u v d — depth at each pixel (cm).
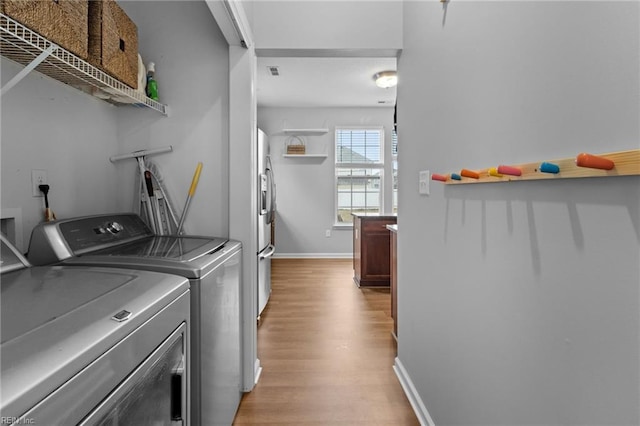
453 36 127
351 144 582
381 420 164
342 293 372
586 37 65
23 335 57
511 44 90
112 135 184
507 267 92
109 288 85
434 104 147
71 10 113
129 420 71
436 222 145
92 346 57
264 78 425
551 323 75
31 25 95
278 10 192
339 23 193
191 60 189
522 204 85
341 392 187
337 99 521
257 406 174
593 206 64
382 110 577
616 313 59
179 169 191
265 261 318
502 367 94
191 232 191
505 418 93
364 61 371
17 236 125
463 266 119
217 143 191
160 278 97
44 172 137
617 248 59
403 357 197
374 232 396
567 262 70
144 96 165
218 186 191
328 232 581
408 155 185
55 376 49
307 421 163
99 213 173
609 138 60
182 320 101
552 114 74
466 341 117
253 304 192
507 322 92
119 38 143
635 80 55
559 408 72
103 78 139
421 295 164
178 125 190
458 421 123
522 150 85
